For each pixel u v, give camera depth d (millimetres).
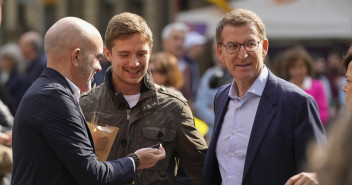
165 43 7691
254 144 3305
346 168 1717
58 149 2982
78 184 3096
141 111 3756
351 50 3279
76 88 3199
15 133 3076
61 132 2992
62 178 3047
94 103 3828
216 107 3717
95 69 3268
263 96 3385
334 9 11359
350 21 11164
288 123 3248
